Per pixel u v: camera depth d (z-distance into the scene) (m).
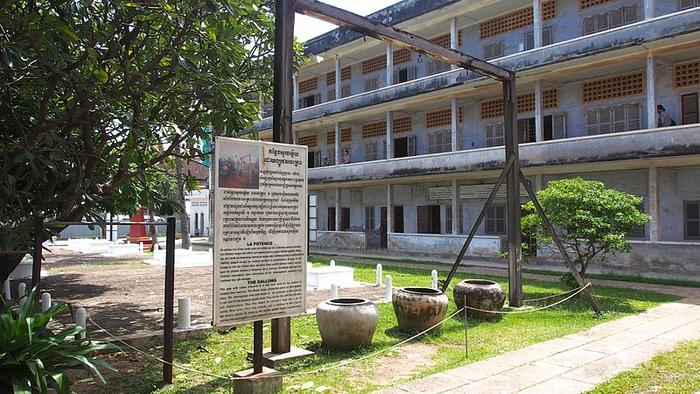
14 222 8.25
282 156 5.69
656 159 15.71
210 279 15.38
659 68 17.38
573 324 8.77
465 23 22.86
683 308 10.29
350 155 29.11
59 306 5.05
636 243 15.83
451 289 13.07
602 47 16.69
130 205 10.49
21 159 6.56
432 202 24.56
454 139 21.80
